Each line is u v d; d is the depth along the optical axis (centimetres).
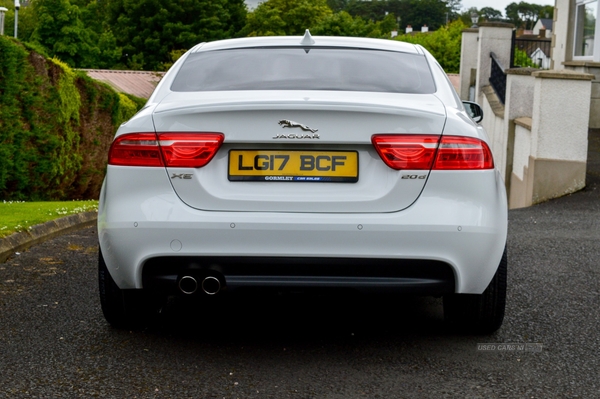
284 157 360
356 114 355
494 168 375
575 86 1072
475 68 2023
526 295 521
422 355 392
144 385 346
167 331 432
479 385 349
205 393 337
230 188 359
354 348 404
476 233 357
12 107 1151
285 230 352
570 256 660
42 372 362
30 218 782
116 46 6512
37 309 475
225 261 357
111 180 368
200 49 457
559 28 1912
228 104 357
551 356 391
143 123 365
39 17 6056
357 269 358
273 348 403
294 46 448
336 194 357
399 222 352
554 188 1087
